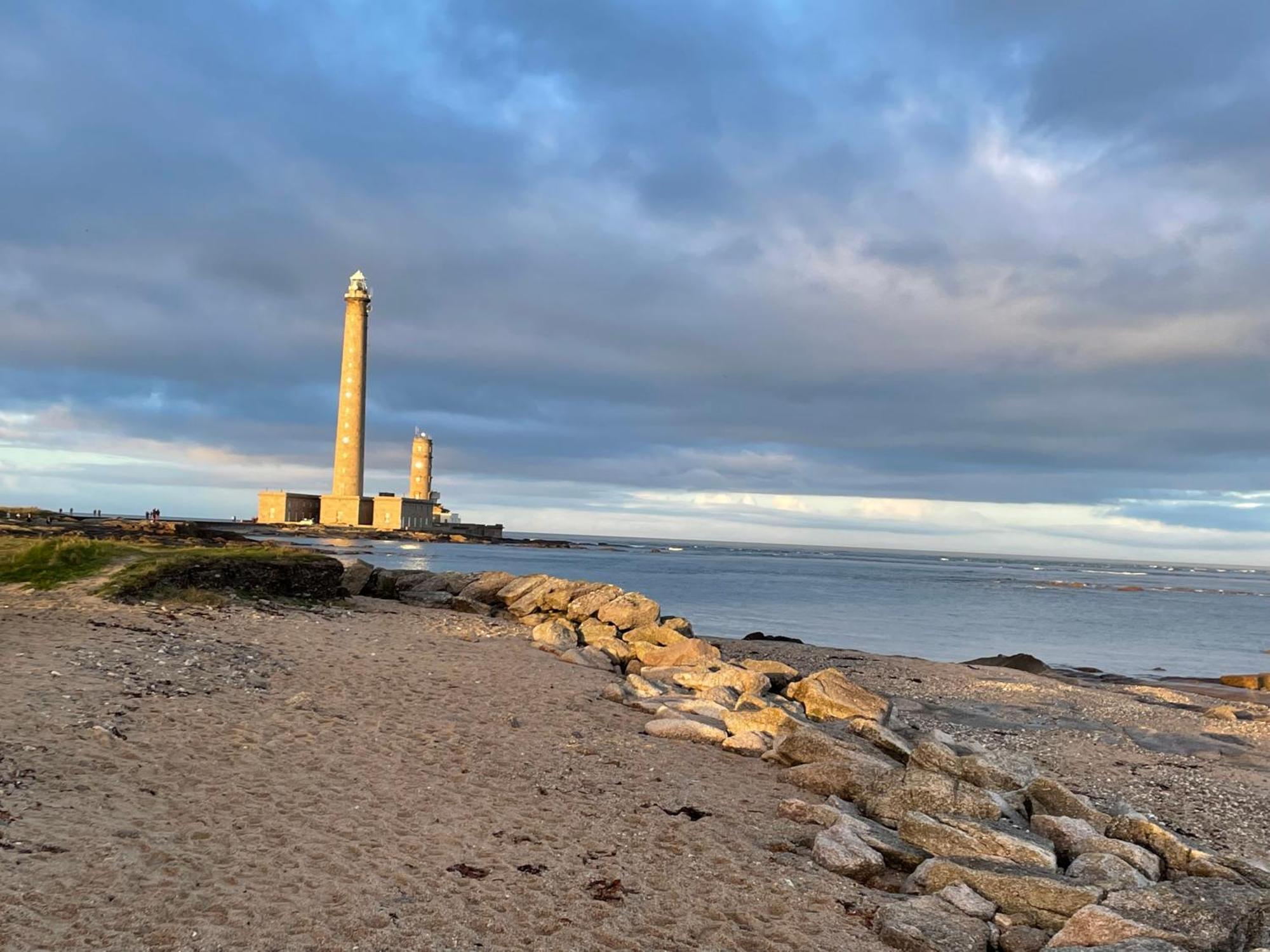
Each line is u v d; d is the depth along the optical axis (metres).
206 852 7.97
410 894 7.57
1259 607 89.12
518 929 7.15
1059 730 20.19
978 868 8.84
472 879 8.04
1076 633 52.00
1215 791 14.98
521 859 8.67
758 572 117.94
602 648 23.83
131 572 22.27
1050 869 9.19
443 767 11.55
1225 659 41.62
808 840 10.13
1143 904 8.27
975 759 11.90
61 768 9.62
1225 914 8.00
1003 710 22.53
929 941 7.42
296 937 6.59
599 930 7.27
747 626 46.88
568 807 10.50
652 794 11.43
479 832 9.30
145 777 9.76
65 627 17.03
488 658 20.09
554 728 14.43
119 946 6.15
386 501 142.62
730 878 8.69
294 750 11.50
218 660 16.09
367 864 8.11
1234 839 12.41
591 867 8.65
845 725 15.17
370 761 11.42
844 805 11.33
